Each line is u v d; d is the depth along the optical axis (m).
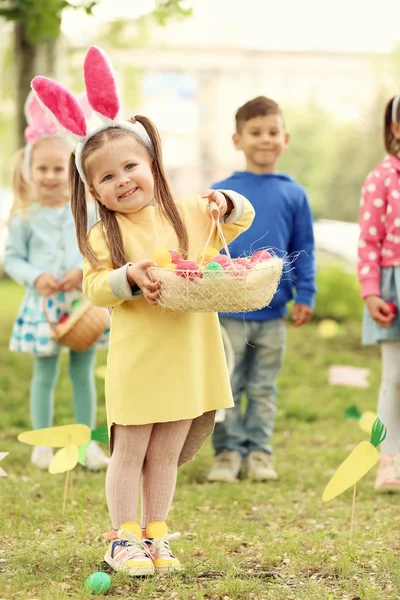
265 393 5.71
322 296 12.65
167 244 3.56
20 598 3.16
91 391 5.89
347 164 31.31
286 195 5.63
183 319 3.50
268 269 3.23
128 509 3.54
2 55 17.20
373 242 5.34
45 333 5.64
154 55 45.59
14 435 6.72
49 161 5.77
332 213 31.38
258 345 5.66
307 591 3.37
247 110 5.69
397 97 5.41
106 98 3.55
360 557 3.83
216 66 46.81
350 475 3.91
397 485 5.16
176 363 3.47
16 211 5.89
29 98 5.81
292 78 48.03
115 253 3.48
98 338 5.63
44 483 5.18
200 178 47.22
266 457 5.70
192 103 46.78
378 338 5.30
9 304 16.62
